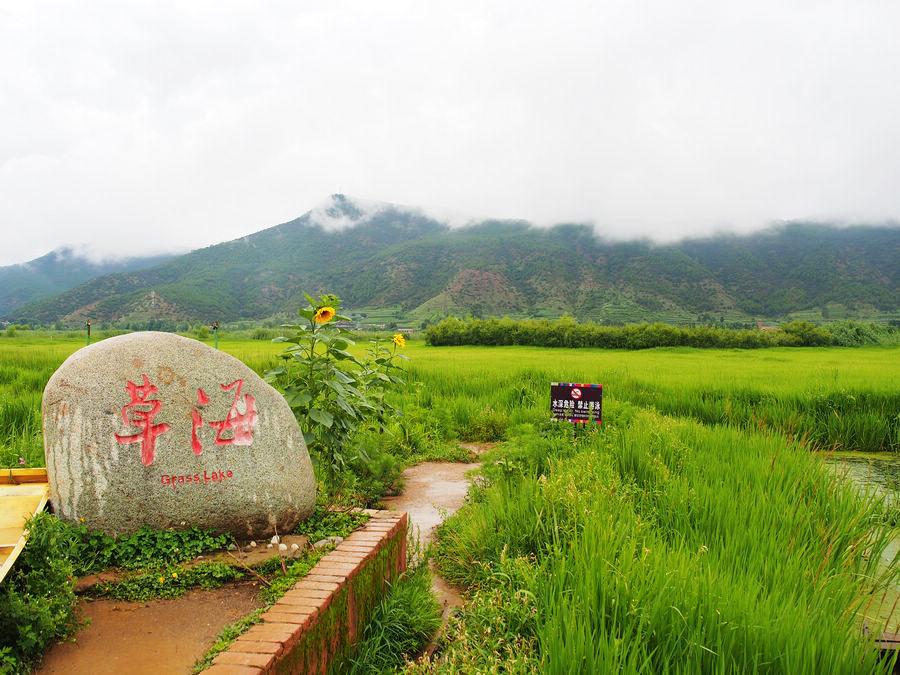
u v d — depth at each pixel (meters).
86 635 3.16
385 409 8.38
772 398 13.09
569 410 9.20
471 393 14.06
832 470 7.91
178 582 3.65
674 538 4.75
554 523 4.75
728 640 3.17
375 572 4.13
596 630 3.24
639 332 44.50
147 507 3.88
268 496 4.16
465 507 6.37
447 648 3.65
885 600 4.61
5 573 2.88
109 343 4.02
